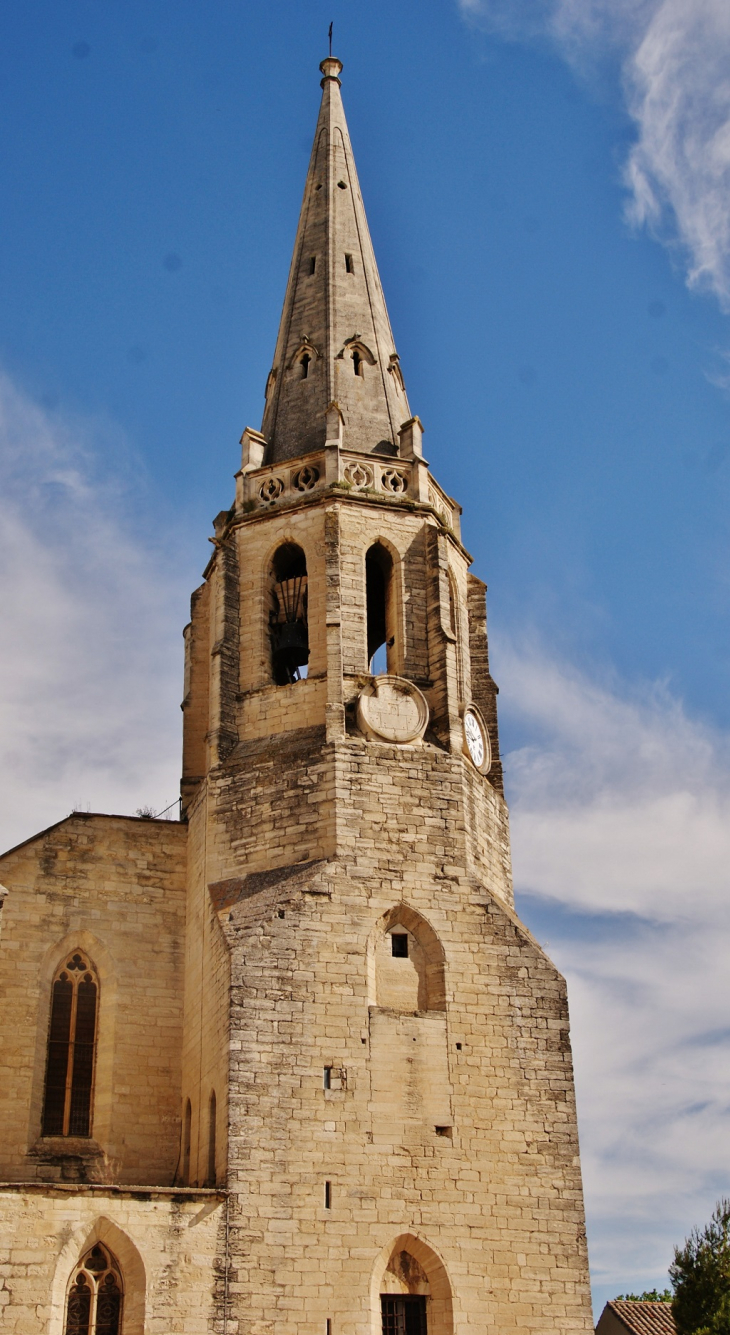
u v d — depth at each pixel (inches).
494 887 1764.3
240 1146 1464.1
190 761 1971.0
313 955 1581.0
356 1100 1520.7
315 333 2107.5
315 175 2304.4
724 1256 2017.7
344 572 1830.7
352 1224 1462.8
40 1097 1705.2
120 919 1817.2
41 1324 1343.5
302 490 1924.2
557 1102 1583.4
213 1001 1615.4
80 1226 1389.0
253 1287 1409.9
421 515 1910.7
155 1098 1731.1
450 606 1883.6
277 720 1796.3
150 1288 1382.9
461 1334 1448.1
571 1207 1534.2
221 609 1878.7
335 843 1654.8
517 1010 1620.3
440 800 1720.0
